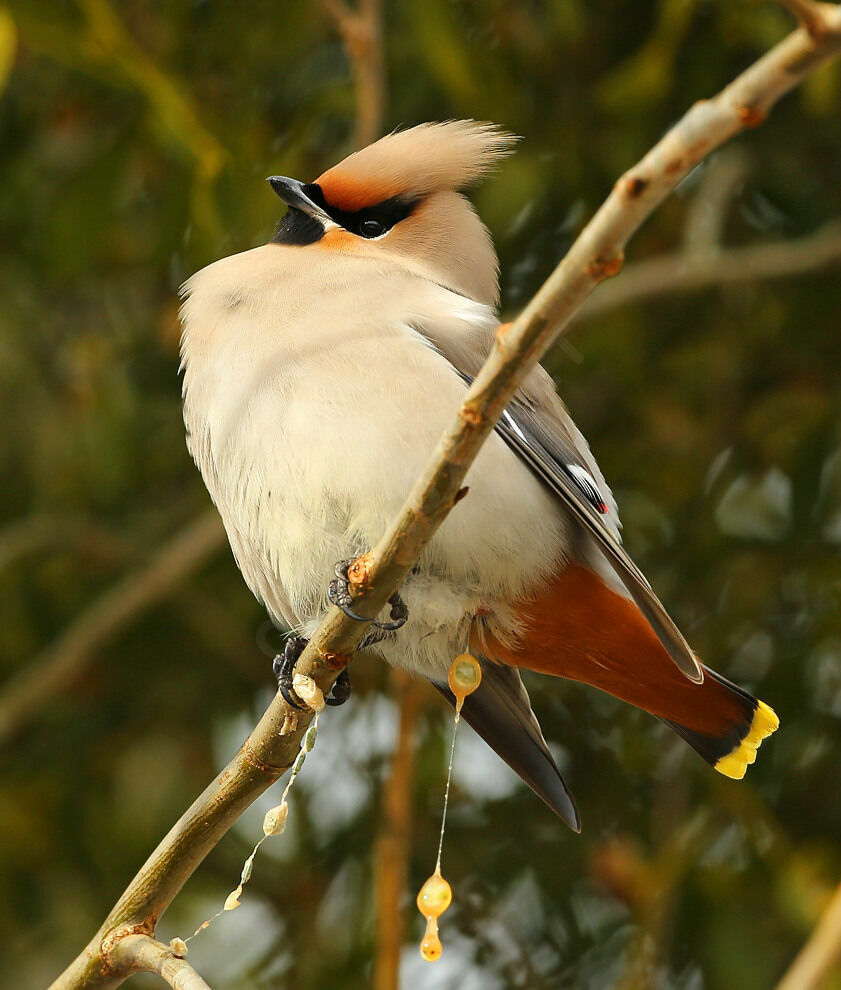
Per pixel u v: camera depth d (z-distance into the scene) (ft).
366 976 33.81
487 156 28.68
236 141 34.60
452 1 34.60
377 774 35.60
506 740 26.14
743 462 36.88
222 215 32.89
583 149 35.86
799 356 37.17
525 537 23.62
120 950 21.06
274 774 21.44
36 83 36.63
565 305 15.49
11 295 37.47
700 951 33.58
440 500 18.06
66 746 36.91
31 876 35.47
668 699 24.94
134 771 36.37
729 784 33.53
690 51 35.09
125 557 37.17
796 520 35.58
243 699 37.29
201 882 36.14
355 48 33.06
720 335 37.45
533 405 25.35
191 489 38.34
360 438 23.09
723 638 35.12
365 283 25.07
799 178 36.58
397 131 33.09
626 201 14.28
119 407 36.96
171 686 37.42
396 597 23.84
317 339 24.00
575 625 24.30
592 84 36.17
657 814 34.53
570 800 25.66
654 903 32.71
